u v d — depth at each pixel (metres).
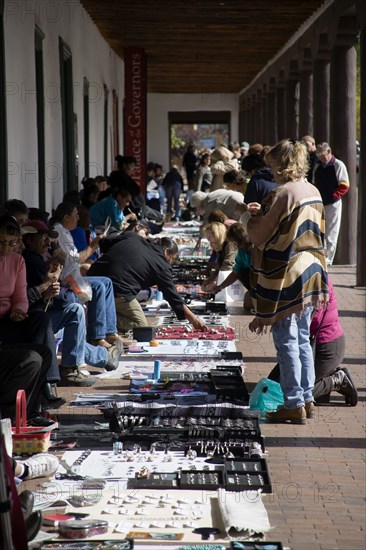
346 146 17.77
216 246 13.30
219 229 13.17
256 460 6.50
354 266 18.36
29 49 13.54
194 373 8.95
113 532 5.22
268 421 7.67
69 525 5.19
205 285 12.40
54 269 8.19
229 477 6.14
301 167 7.66
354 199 18.16
